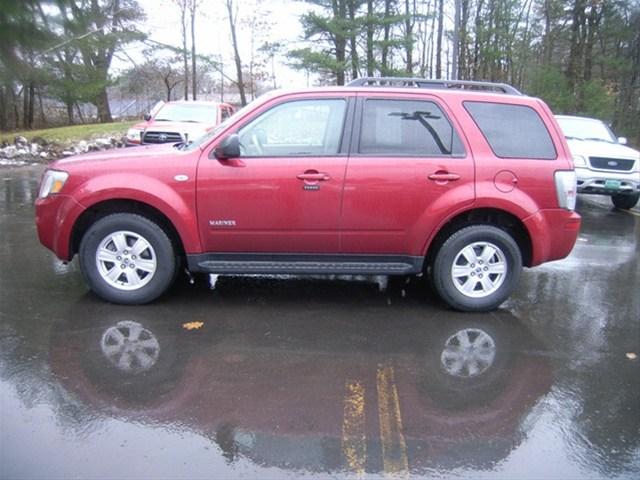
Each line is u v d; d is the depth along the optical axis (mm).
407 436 2998
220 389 3449
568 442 2996
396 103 4695
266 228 4629
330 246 4723
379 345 4180
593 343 4359
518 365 3922
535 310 5082
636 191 10797
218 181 4543
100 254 4695
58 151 17453
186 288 5340
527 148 4754
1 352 3855
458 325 4629
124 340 4117
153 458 2736
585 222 9852
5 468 2611
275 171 4551
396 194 4602
